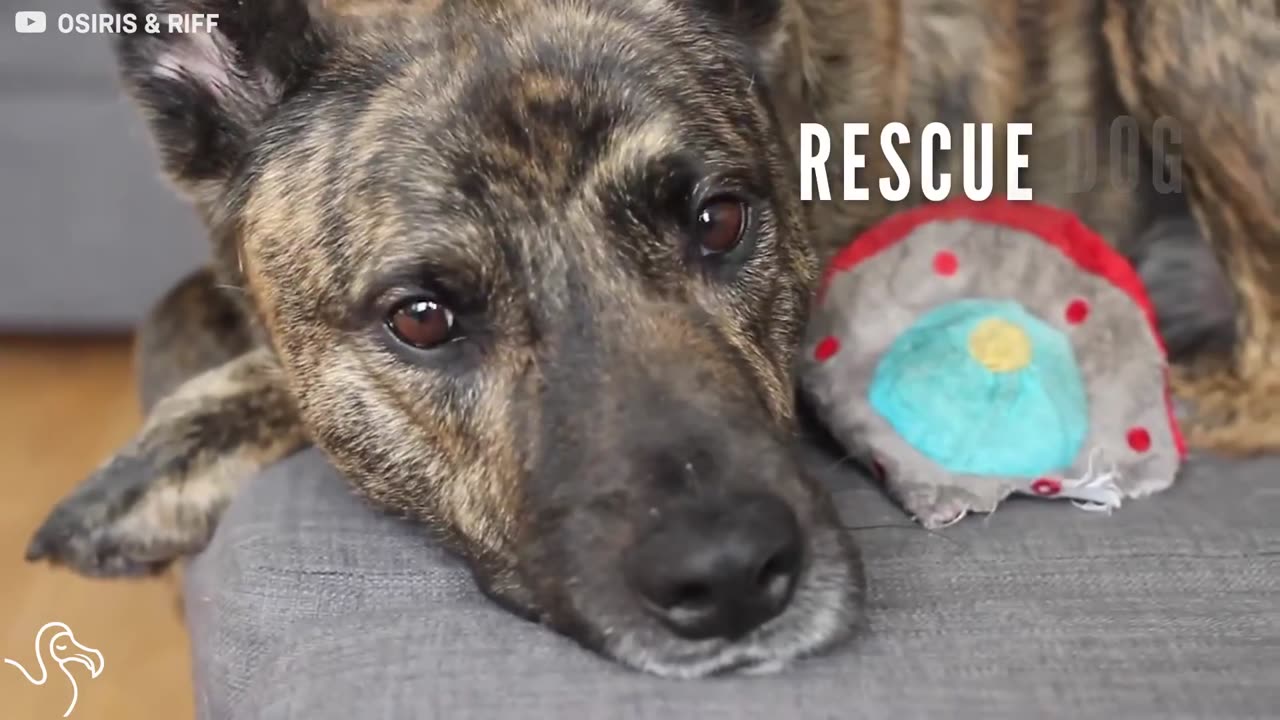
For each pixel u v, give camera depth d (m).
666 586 0.41
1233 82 0.56
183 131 0.53
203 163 0.53
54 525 0.53
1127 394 0.50
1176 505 0.48
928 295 0.52
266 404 0.56
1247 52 0.55
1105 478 0.48
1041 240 0.53
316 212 0.49
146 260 0.93
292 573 0.46
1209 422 0.54
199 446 0.55
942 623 0.43
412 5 0.51
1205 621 0.43
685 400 0.44
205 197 0.54
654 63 0.49
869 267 0.53
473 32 0.49
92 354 0.99
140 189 0.91
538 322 0.46
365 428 0.49
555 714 0.40
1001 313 0.51
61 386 0.95
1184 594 0.44
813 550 0.43
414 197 0.46
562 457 0.44
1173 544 0.46
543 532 0.44
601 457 0.44
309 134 0.49
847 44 0.60
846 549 0.44
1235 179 0.56
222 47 0.51
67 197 0.91
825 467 0.51
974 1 0.61
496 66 0.48
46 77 0.87
